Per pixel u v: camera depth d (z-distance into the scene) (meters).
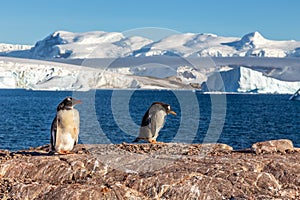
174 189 14.17
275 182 14.51
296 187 14.51
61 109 17.12
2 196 14.30
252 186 14.31
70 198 13.66
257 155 17.53
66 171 15.52
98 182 14.76
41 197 14.15
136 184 14.52
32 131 63.72
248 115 103.81
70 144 17.42
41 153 18.55
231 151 19.02
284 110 124.69
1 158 17.42
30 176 15.66
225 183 14.32
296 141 59.09
